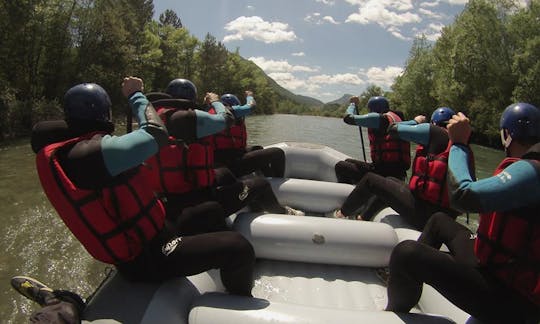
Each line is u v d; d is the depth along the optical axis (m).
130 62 25.66
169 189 2.35
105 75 22.70
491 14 24.73
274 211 3.22
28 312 3.07
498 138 23.89
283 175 4.48
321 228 2.75
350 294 2.56
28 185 6.62
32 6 18.75
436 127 2.79
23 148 11.65
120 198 1.63
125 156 1.51
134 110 1.77
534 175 1.36
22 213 5.15
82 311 1.77
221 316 1.78
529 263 1.47
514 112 1.55
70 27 22.12
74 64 22.73
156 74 36.50
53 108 16.31
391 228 2.87
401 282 1.82
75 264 3.80
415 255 1.72
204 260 1.85
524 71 22.12
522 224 1.46
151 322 1.66
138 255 1.75
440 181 2.69
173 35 38.91
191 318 1.79
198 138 2.39
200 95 44.78
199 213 2.30
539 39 21.27
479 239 1.62
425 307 2.30
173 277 1.89
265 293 2.52
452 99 27.44
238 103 4.36
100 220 1.58
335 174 4.91
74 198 1.52
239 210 3.16
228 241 1.90
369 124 3.83
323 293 2.55
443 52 30.62
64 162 1.51
